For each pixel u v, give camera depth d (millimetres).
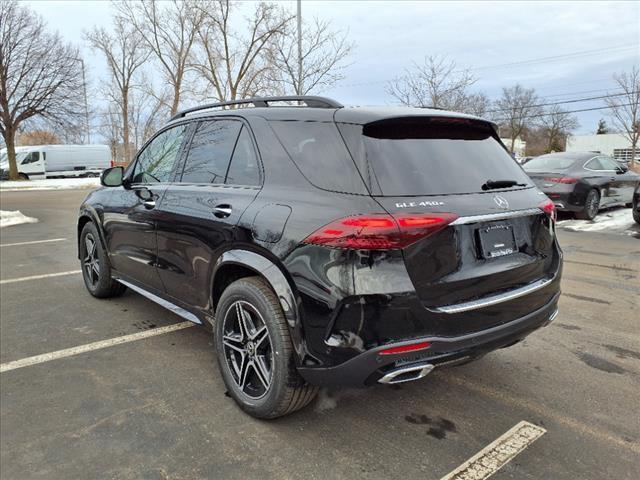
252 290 2725
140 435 2672
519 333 2760
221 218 2977
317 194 2518
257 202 2783
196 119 3703
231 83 26500
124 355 3695
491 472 2369
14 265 6730
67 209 14492
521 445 2584
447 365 2504
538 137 74625
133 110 45219
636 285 5520
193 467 2408
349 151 2514
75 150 34344
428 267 2342
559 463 2436
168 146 3947
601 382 3275
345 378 2350
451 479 2322
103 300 5051
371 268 2250
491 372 3434
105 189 4832
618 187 10891
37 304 4914
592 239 8312
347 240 2264
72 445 2582
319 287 2357
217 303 3178
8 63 29672
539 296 2895
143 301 5016
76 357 3662
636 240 8195
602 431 2707
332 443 2605
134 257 4121
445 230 2396
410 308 2295
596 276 5918
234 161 3156
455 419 2838
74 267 6605
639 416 2857
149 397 3076
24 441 2615
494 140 3170
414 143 2666
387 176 2422
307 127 2768
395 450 2543
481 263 2551
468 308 2455
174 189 3580
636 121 35469
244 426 2760
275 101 3189
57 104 31250
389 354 2275
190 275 3355
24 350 3785
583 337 4047
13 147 30766
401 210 2311
